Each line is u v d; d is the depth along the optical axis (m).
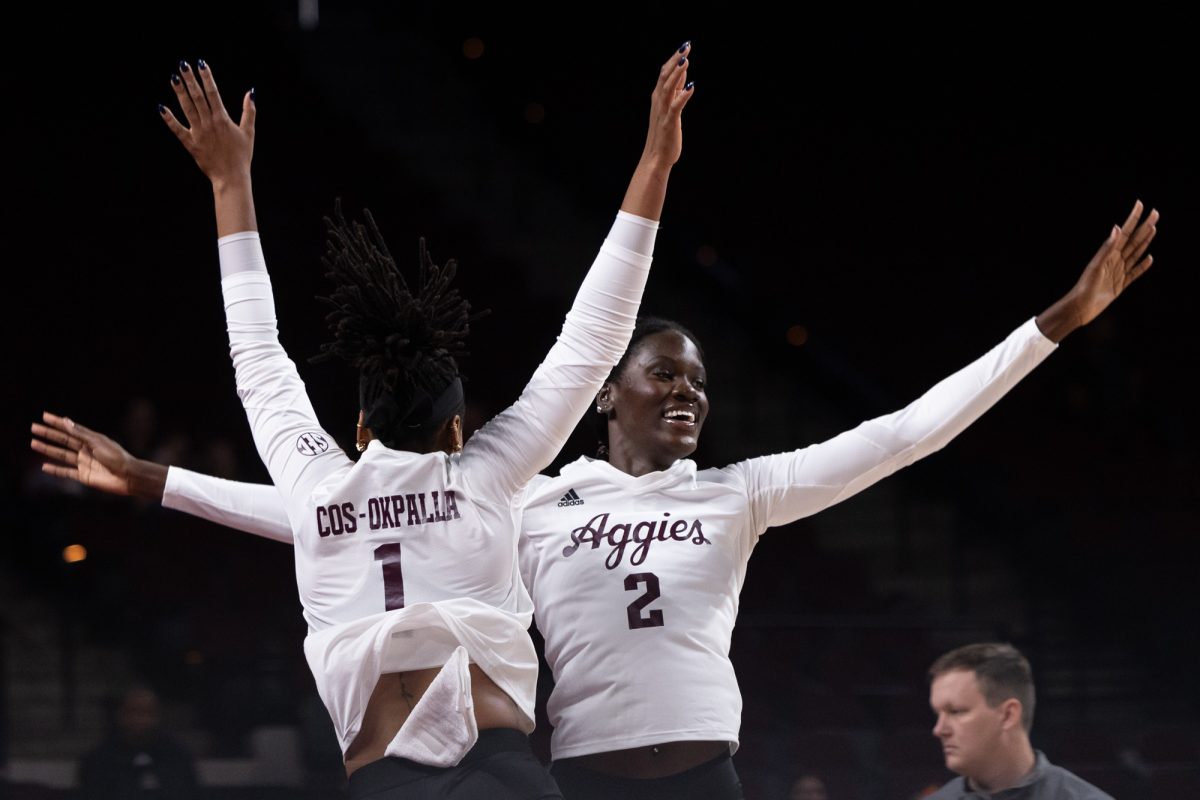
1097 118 26.97
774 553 20.27
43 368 22.94
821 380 25.47
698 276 27.42
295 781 13.81
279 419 5.01
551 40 32.59
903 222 27.69
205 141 5.21
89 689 15.91
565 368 4.85
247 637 16.33
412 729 4.46
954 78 28.42
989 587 21.52
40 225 25.11
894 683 16.75
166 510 17.25
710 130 29.59
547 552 5.86
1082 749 15.66
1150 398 24.41
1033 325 5.63
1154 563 21.16
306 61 32.12
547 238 28.84
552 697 5.79
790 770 15.32
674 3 31.56
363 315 4.92
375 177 27.95
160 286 24.52
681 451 6.12
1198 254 25.44
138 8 28.70
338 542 4.73
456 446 5.09
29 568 16.75
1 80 26.97
